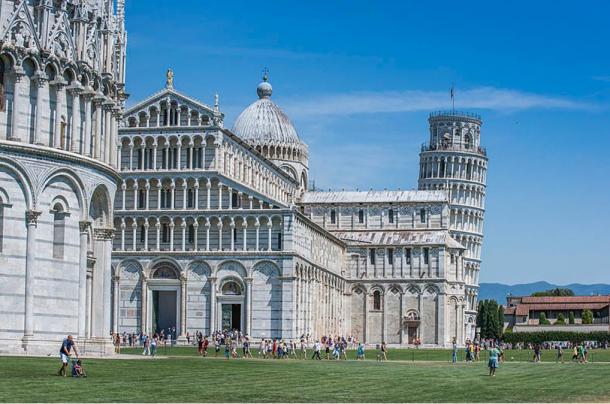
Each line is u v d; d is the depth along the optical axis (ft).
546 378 273.13
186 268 550.36
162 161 558.15
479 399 189.57
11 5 287.07
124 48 334.85
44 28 291.58
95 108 312.50
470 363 398.83
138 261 553.23
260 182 648.38
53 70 294.46
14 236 283.18
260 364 324.39
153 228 554.87
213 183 552.41
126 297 553.64
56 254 295.89
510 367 358.02
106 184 315.17
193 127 554.87
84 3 308.60
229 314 548.31
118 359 299.99
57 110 294.66
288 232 545.85
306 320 578.66
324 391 197.88
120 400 165.99
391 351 580.71
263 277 546.26
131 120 560.20
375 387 213.87
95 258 316.81
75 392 176.45
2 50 281.95
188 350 472.03
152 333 550.36
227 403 167.32
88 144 305.12
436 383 236.02
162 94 557.74
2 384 186.70
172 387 195.62
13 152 282.15
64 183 296.51
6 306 281.33
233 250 548.72
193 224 552.00
